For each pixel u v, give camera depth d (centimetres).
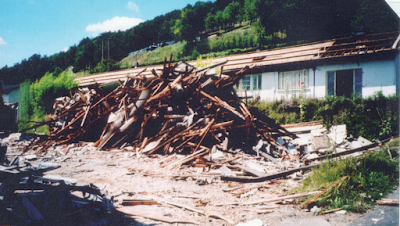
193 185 635
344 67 1388
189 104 1062
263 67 1619
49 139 1198
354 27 1753
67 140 1187
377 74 1303
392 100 1116
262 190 593
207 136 937
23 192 401
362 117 1093
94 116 1248
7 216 348
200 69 1141
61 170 765
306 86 1500
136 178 685
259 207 489
